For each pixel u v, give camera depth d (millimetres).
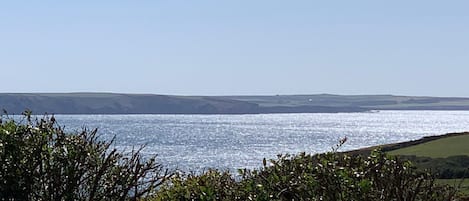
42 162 6785
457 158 33000
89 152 6895
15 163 6688
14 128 6816
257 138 113312
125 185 6977
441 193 6586
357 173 6293
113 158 7016
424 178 6477
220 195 7344
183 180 8281
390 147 42750
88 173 6863
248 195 6816
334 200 6172
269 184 6582
